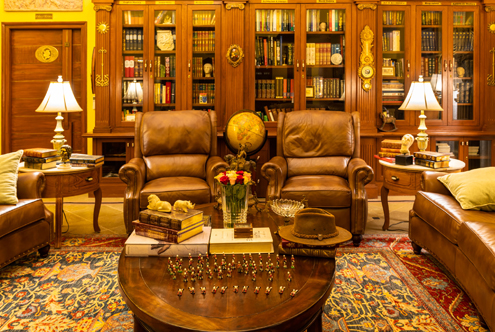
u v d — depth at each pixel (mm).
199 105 5312
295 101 5312
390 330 2029
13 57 5770
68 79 5762
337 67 5316
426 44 5371
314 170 3797
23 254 2775
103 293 2439
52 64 5773
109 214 4371
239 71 5195
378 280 2621
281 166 3580
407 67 5355
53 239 3104
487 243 2000
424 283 2578
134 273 1749
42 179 3135
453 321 2113
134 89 5285
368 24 5211
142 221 2045
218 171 3521
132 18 5211
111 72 5230
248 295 1558
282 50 5277
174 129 3896
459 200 2662
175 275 1726
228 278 1700
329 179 3537
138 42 5246
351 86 5285
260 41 5258
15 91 5805
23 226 2764
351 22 5227
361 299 2359
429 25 5352
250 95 5277
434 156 3373
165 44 5246
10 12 5637
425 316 2166
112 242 3404
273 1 5188
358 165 3385
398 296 2396
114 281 2609
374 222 4066
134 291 1584
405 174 3496
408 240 3465
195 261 1880
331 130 3865
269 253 1839
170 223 1951
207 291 1590
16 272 2746
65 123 5832
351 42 5242
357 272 2750
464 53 5395
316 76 5328
